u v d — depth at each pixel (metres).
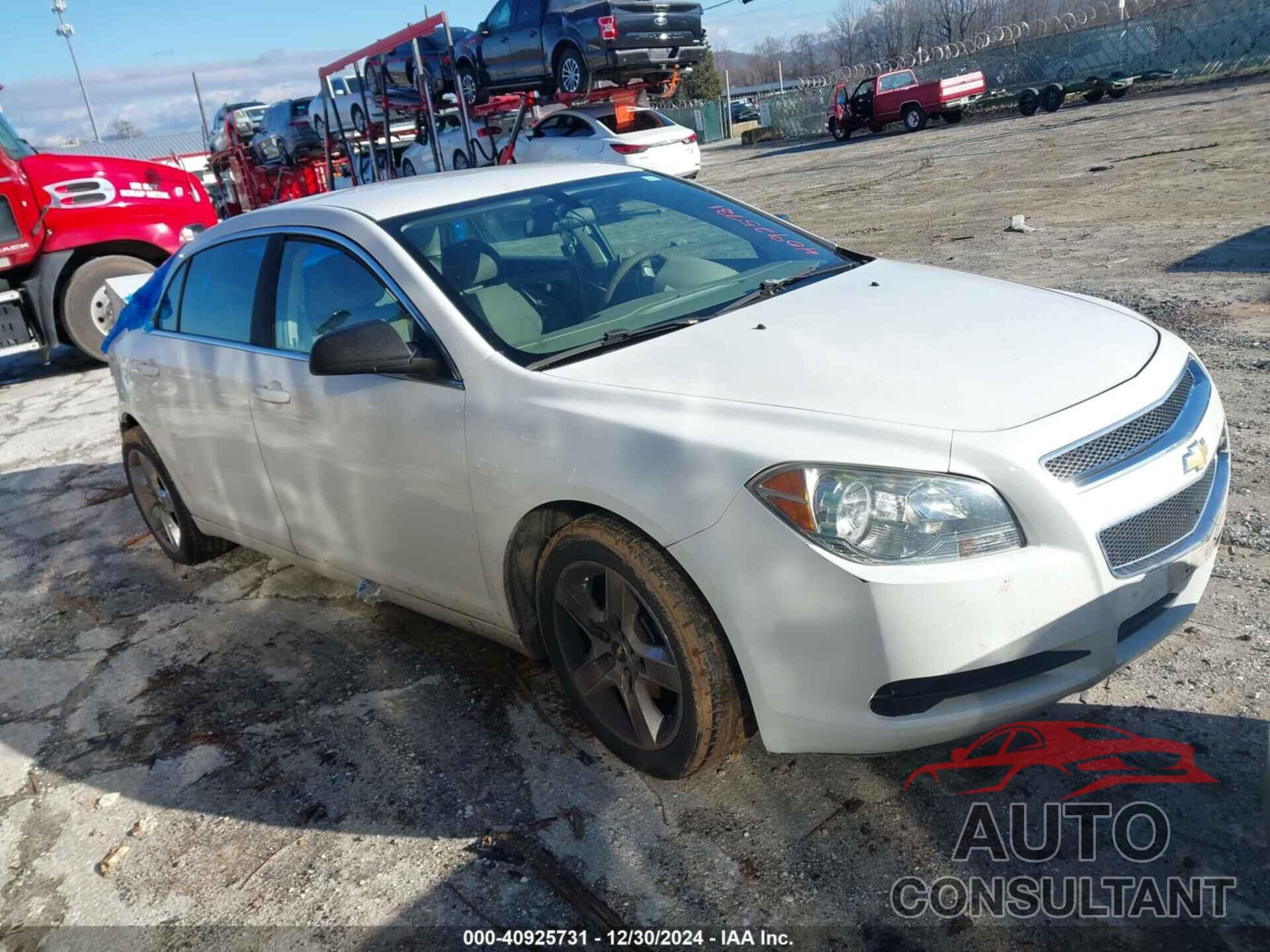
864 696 2.26
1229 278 6.88
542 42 16.84
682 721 2.56
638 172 4.09
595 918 2.35
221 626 4.23
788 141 37.28
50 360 11.95
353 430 3.24
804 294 3.20
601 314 3.14
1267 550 3.43
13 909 2.73
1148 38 27.34
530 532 2.85
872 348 2.68
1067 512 2.18
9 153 9.73
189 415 4.08
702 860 2.48
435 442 2.96
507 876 2.53
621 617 2.65
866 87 28.92
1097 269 7.79
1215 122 16.92
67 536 5.70
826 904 2.30
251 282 3.78
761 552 2.28
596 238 3.51
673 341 2.87
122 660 4.07
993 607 2.16
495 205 3.51
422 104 19.05
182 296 4.26
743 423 2.40
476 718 3.23
